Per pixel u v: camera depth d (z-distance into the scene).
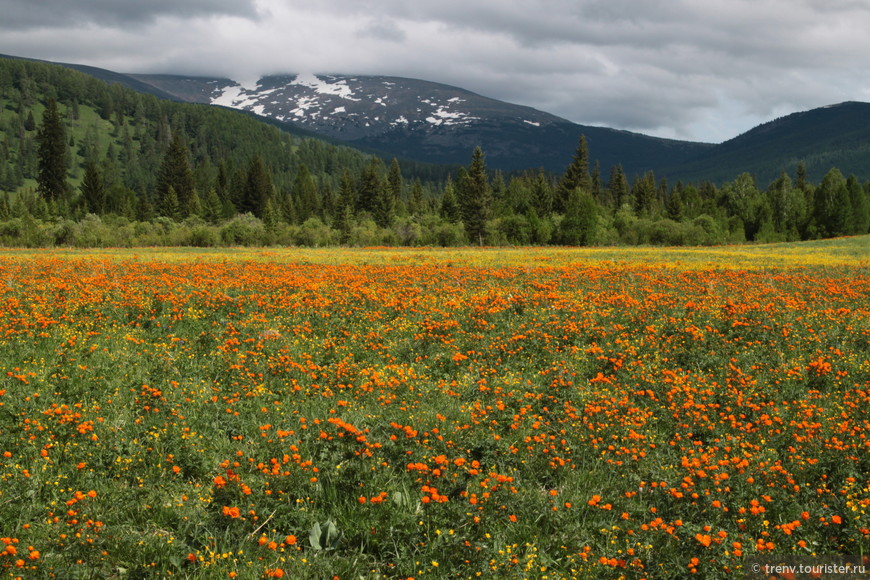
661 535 5.63
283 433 7.52
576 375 11.09
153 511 6.29
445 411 9.23
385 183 114.19
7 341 12.01
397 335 14.26
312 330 14.75
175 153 141.88
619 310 16.70
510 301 17.83
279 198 151.88
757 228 122.00
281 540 5.83
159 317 15.10
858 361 11.79
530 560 5.50
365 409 9.16
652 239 86.69
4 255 43.50
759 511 5.91
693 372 11.47
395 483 6.80
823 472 7.02
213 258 42.88
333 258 44.34
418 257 45.44
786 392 10.09
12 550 4.92
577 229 85.62
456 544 5.57
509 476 7.02
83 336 12.79
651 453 7.85
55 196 132.25
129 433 7.95
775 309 16.36
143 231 83.19
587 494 6.80
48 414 8.05
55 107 133.25
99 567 5.27
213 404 9.23
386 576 5.46
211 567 5.36
